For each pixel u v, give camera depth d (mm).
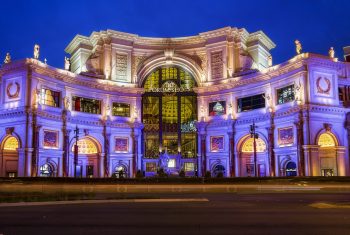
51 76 54281
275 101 55156
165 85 66438
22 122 50125
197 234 11117
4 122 52094
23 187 38219
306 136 49406
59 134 54781
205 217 15023
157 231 11688
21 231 11773
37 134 50906
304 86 50531
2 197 25359
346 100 55188
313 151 49281
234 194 31906
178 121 65375
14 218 15039
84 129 58062
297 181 43594
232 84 60562
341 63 52719
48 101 54031
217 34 63719
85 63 63188
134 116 63500
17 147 53125
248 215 15570
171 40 66062
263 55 67250
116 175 60656
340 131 51688
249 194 31797
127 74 64250
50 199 24328
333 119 51469
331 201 22781
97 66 63062
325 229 11836
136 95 64125
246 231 11586
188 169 64062
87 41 66000
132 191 37688
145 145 65125
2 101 53000
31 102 50875
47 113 52531
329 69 52188
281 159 53594
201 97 63906
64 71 56625
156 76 67500
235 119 59469
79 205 21391
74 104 57812
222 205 20562
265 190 38812
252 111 58031
